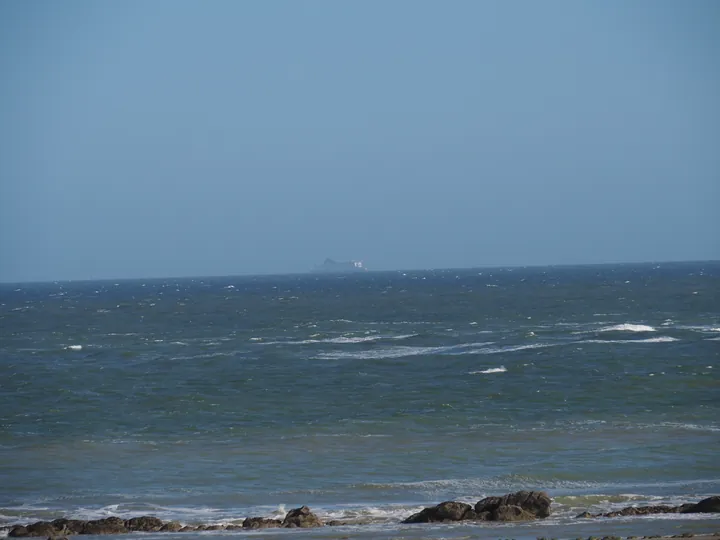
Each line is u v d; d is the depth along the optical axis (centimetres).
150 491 8656
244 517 7519
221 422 12825
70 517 7656
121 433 12081
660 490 8150
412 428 11956
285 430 12056
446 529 6506
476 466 9444
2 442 11481
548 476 8875
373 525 6806
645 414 12550
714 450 9862
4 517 7694
